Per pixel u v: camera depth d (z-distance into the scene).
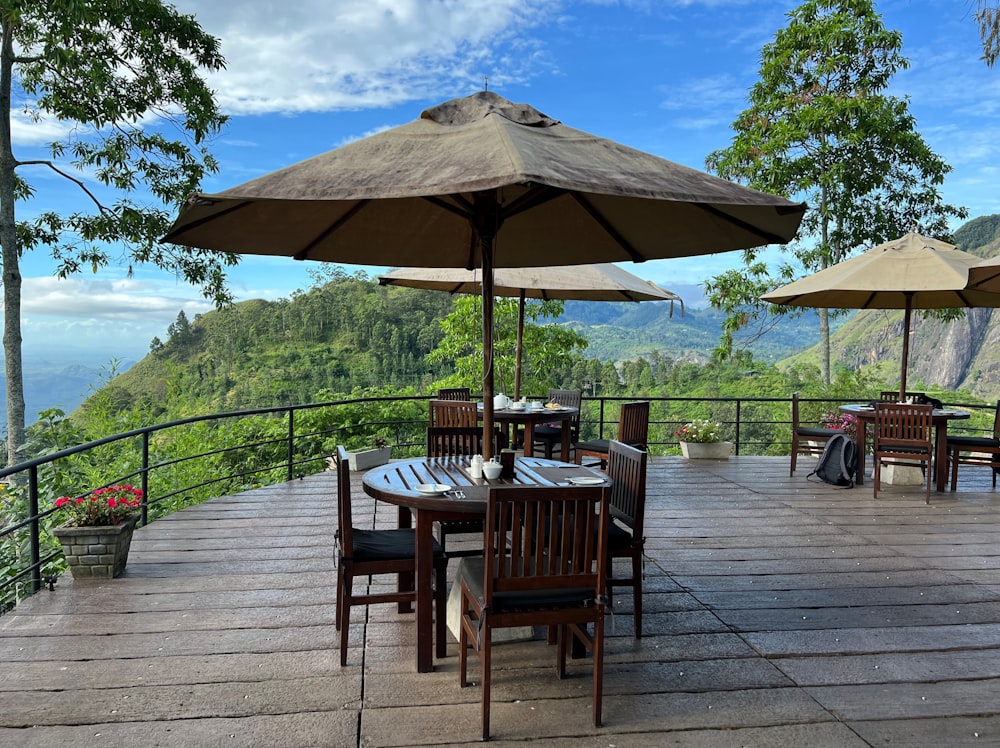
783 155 12.45
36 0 8.46
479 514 2.57
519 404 6.17
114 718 2.20
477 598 2.25
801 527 4.81
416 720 2.21
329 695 2.37
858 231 12.38
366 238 3.43
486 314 2.86
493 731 2.15
